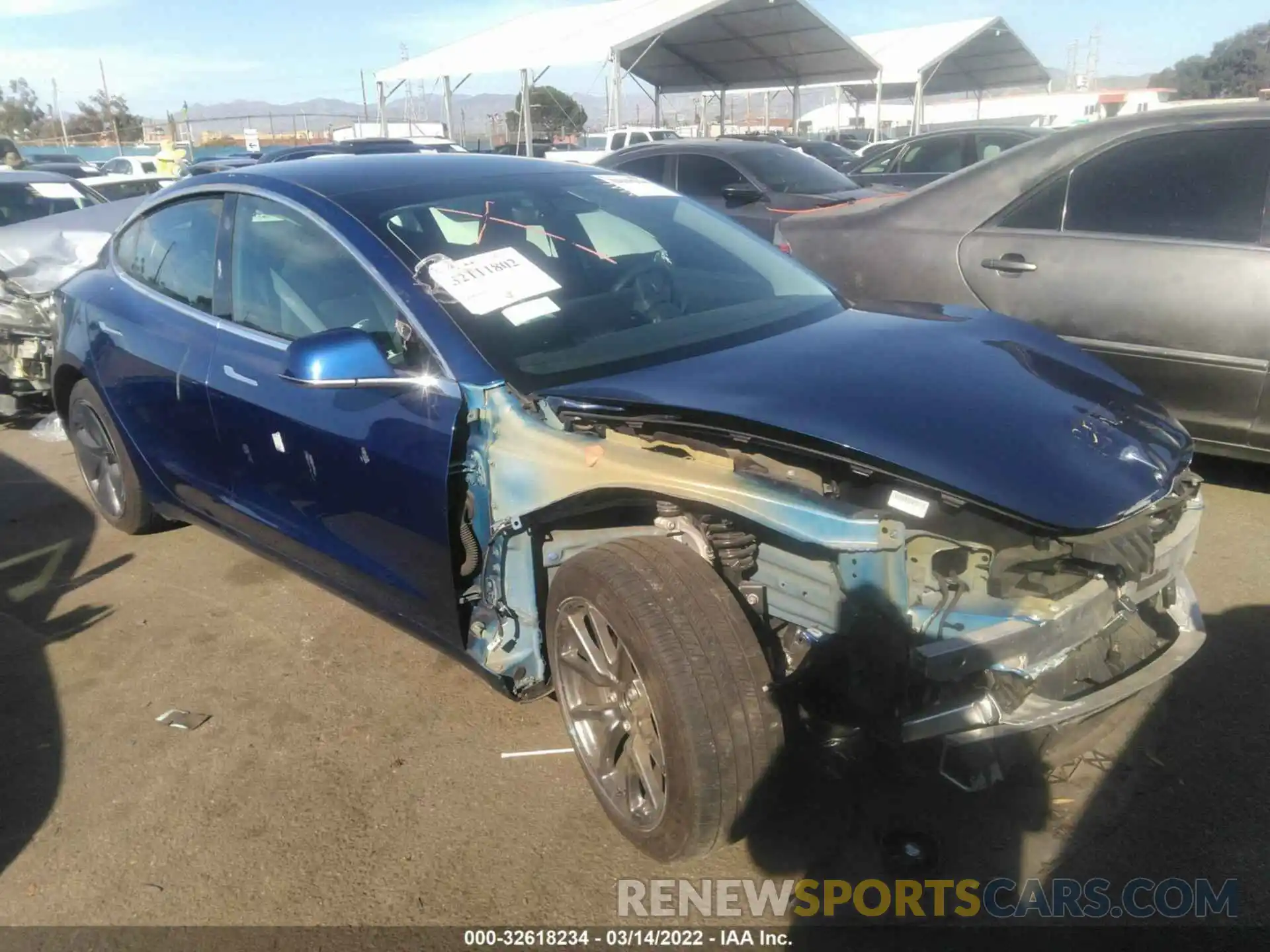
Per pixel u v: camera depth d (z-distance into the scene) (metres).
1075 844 2.55
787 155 9.73
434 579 2.94
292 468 3.33
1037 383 2.77
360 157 3.92
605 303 3.17
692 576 2.39
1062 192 4.64
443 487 2.77
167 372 3.84
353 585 3.37
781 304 3.42
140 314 4.09
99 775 3.03
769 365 2.82
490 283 3.04
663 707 2.29
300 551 3.54
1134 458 2.51
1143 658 2.56
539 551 2.80
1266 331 4.08
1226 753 2.86
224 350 3.59
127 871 2.63
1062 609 2.30
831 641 2.33
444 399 2.79
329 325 3.21
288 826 2.77
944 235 4.93
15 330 6.15
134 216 4.48
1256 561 3.99
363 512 3.10
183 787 2.96
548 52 23.30
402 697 3.38
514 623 2.90
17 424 6.93
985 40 28.66
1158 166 4.41
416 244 3.17
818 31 24.05
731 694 2.27
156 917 2.47
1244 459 4.35
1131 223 4.45
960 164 11.91
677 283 3.41
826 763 2.39
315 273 3.30
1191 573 3.91
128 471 4.45
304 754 3.09
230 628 3.89
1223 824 2.60
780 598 2.45
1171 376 4.34
